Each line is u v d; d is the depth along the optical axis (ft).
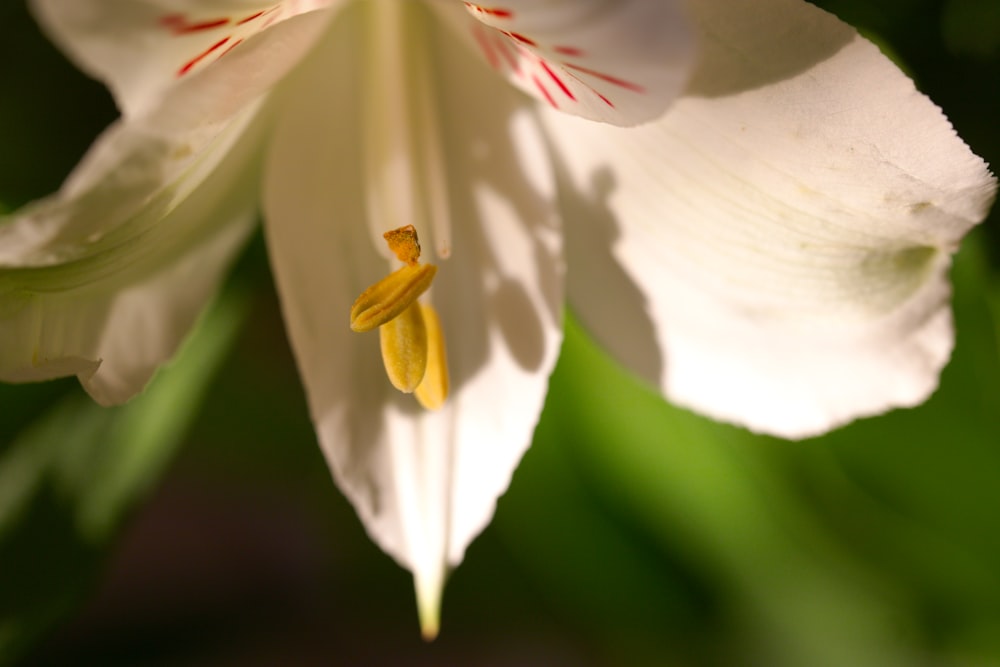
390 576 0.71
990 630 0.62
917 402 0.55
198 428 0.69
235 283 0.61
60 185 0.62
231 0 0.49
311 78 0.56
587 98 0.52
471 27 0.54
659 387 0.58
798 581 0.64
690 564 0.65
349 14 0.56
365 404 0.56
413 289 0.54
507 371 0.57
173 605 0.78
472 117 0.57
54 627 0.59
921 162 0.51
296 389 0.69
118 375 0.54
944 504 0.60
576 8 0.48
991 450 0.59
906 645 0.64
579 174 0.57
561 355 0.63
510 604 0.70
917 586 0.62
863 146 0.52
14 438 0.60
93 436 0.60
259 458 0.70
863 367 0.55
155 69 0.49
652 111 0.51
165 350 0.55
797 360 0.56
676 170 0.55
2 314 0.50
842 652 0.65
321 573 0.79
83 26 0.48
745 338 0.56
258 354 0.68
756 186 0.54
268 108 0.55
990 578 0.61
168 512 0.80
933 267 0.53
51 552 0.59
